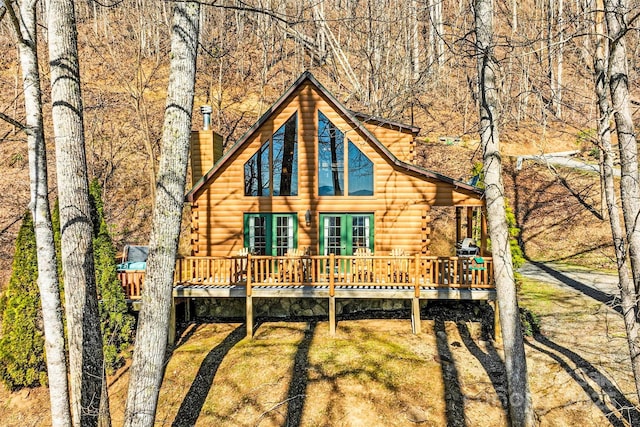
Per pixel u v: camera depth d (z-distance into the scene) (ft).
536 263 63.62
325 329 40.01
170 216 20.26
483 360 34.06
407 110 102.01
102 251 37.55
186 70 20.47
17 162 77.61
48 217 22.06
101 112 88.12
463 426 27.63
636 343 24.66
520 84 68.74
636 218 22.94
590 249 64.18
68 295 21.44
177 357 36.14
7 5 19.66
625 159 24.16
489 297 37.19
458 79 104.06
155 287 19.94
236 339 38.86
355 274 39.58
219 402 30.83
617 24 23.21
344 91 93.45
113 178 79.46
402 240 44.62
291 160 45.88
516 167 87.40
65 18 21.08
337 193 45.42
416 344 36.45
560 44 23.77
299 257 39.78
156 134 88.17
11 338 35.19
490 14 26.48
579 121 68.74
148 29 110.42
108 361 35.76
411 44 91.71
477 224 55.42
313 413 28.96
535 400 29.84
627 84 23.99
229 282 40.96
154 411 20.01
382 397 29.89
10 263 59.47
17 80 95.45
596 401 29.22
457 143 95.45
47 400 34.47
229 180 46.03
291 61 123.03
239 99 107.76
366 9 94.43
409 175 44.45
